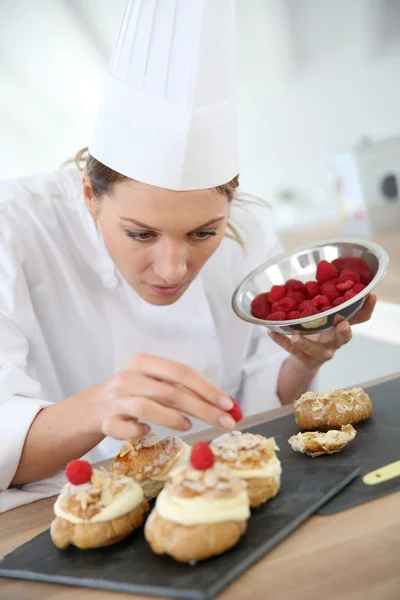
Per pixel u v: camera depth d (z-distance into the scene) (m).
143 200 0.93
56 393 1.40
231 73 0.99
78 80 3.58
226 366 1.52
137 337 1.40
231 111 0.99
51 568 0.74
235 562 0.69
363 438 0.97
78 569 0.73
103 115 1.01
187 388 0.82
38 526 0.89
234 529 0.70
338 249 1.25
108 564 0.73
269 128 3.89
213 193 0.96
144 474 0.87
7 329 1.22
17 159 3.97
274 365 1.47
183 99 0.93
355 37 3.29
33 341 1.32
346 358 2.39
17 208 1.34
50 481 1.03
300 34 3.33
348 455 0.92
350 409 1.01
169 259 0.96
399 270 2.37
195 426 1.46
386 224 2.91
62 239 1.36
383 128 3.48
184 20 0.93
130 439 0.87
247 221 1.52
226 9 0.96
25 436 0.98
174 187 0.92
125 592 0.68
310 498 0.80
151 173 0.93
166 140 0.93
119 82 0.99
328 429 1.02
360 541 0.70
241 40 3.39
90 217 1.34
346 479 0.83
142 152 0.94
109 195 0.98
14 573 0.75
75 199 1.37
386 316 2.20
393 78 3.31
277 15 3.21
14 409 1.01
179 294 1.06
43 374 1.37
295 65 3.56
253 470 0.80
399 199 2.89
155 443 0.90
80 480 0.80
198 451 0.75
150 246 0.98
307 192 3.93
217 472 0.75
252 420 1.17
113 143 0.98
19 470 1.00
